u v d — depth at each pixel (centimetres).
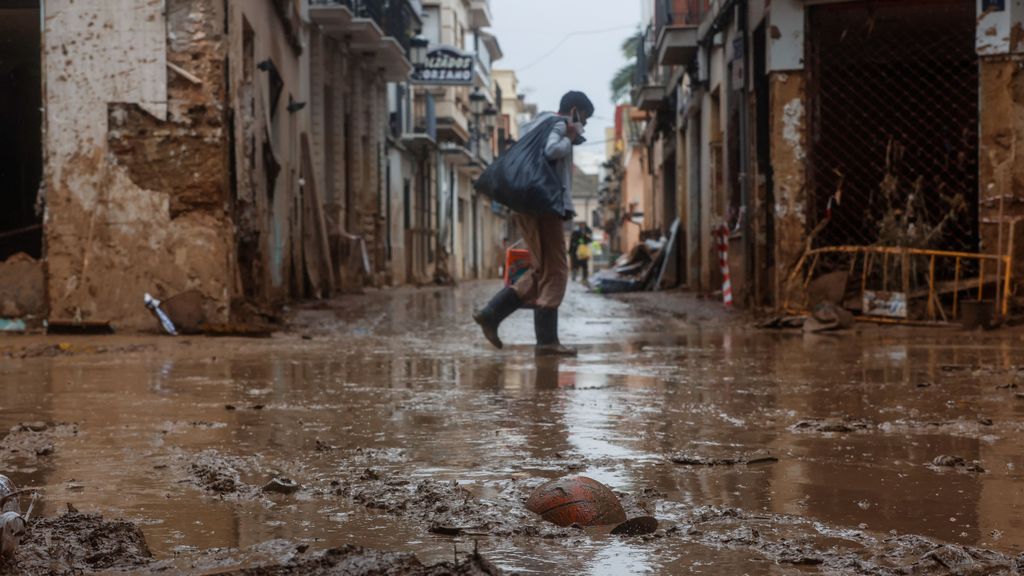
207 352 943
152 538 286
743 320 1393
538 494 313
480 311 913
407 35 3388
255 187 1504
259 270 1507
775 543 275
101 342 1056
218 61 1206
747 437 456
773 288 1444
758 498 334
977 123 1448
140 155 1208
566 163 877
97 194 1205
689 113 2556
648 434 465
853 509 318
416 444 441
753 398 592
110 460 407
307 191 2203
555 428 484
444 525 295
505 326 1318
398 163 3788
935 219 1473
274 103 1795
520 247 935
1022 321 1180
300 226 2112
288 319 1428
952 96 1488
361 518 310
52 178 1210
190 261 1204
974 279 1253
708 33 2044
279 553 254
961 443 437
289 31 1933
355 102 2931
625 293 2619
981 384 652
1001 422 493
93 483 363
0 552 245
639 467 388
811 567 254
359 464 396
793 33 1376
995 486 351
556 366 795
